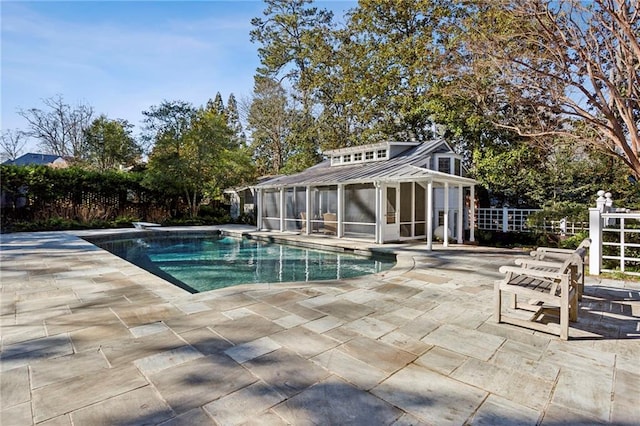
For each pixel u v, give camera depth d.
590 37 8.12
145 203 19.14
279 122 28.73
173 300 4.59
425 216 13.17
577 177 14.68
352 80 20.39
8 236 12.45
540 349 3.11
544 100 9.41
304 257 10.27
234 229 16.39
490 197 17.19
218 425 2.04
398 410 2.20
